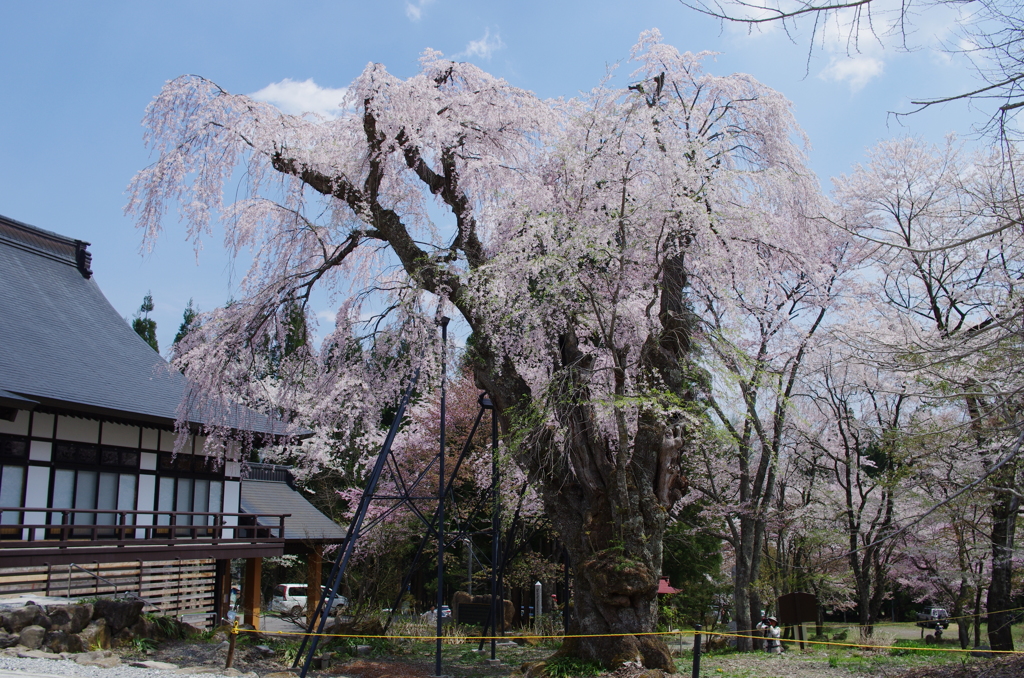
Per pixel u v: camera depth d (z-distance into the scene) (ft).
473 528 68.18
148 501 53.06
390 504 66.64
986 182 40.93
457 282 38.55
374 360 45.14
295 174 41.55
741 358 34.65
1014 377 25.49
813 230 44.09
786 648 52.70
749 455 52.60
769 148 42.57
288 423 64.08
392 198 43.52
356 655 42.11
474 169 40.81
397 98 37.58
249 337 42.93
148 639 38.14
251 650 39.60
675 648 56.44
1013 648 41.86
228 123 39.37
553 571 72.33
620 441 32.45
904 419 54.29
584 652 32.48
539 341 35.86
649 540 32.78
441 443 38.22
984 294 43.37
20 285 57.21
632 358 39.58
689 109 40.29
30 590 44.06
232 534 59.98
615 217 34.78
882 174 50.60
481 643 44.88
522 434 32.30
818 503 60.03
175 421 48.19
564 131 40.24
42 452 45.60
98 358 55.26
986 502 34.04
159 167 37.83
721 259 34.83
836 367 50.19
